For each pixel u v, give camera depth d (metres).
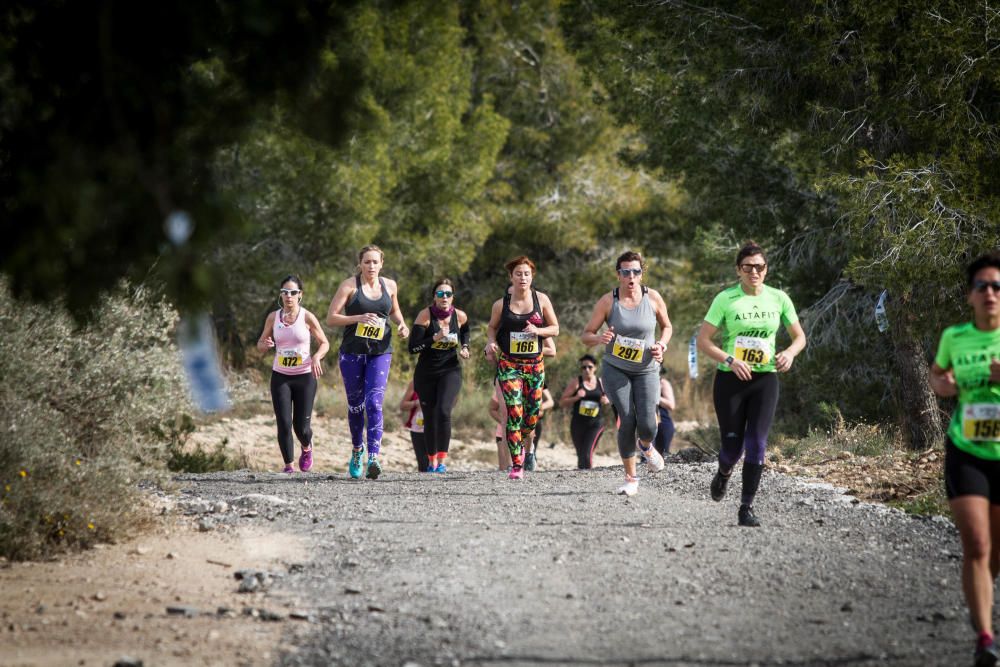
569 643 16.45
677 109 53.16
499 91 97.19
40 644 16.23
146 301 27.58
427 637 16.62
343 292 36.94
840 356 53.19
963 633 17.53
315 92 15.67
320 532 25.25
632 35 51.44
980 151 39.31
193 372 29.03
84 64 14.34
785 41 46.78
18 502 22.47
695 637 16.91
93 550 23.23
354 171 73.81
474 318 96.38
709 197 57.81
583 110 95.38
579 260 98.56
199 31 13.97
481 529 25.61
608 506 29.23
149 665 15.20
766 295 25.91
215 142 14.66
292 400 38.56
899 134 44.78
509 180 98.19
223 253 52.69
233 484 34.12
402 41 77.31
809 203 53.75
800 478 33.72
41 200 13.38
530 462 43.34
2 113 14.73
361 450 37.12
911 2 40.56
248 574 20.58
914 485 32.06
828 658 15.96
